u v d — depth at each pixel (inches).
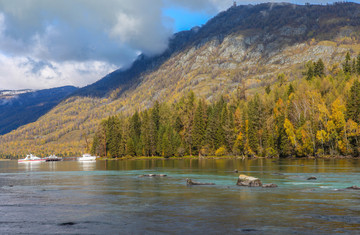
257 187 1724.9
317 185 1777.8
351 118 5201.8
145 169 3575.3
